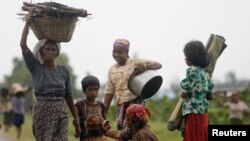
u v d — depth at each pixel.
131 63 8.90
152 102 33.50
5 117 25.78
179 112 8.47
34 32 8.36
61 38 8.32
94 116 8.55
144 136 7.52
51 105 8.27
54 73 8.35
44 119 8.30
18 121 22.12
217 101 27.78
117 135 7.80
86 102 8.70
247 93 27.55
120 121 8.87
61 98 8.36
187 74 8.23
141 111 7.59
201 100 8.26
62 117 8.33
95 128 8.59
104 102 9.09
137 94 8.82
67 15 8.23
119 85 8.88
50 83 8.28
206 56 8.31
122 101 8.88
